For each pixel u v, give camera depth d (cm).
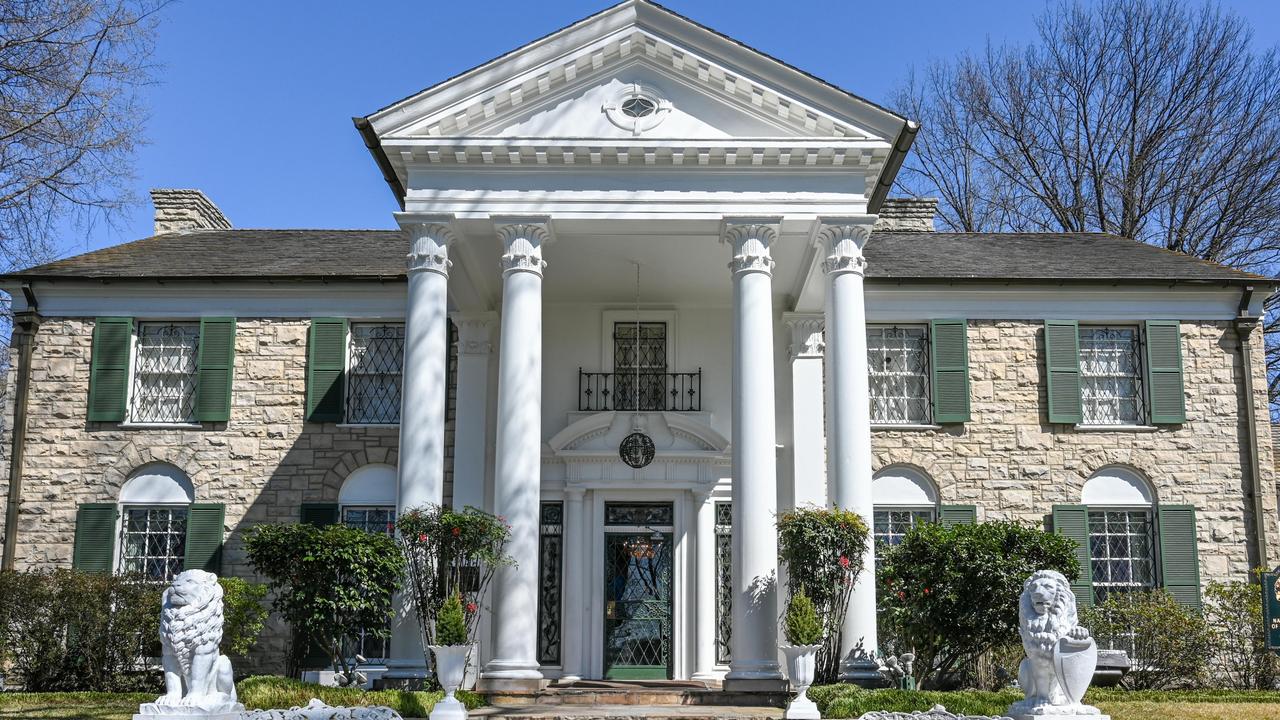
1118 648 1816
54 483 2016
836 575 1455
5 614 1730
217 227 2573
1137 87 3073
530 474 1520
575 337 2019
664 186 1597
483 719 1298
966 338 2058
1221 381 2058
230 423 2041
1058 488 2017
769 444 1527
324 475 2022
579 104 1616
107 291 2077
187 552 1989
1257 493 2002
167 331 2095
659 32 1606
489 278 1894
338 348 2059
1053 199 3216
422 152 1577
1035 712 986
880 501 2012
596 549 1900
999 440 2031
